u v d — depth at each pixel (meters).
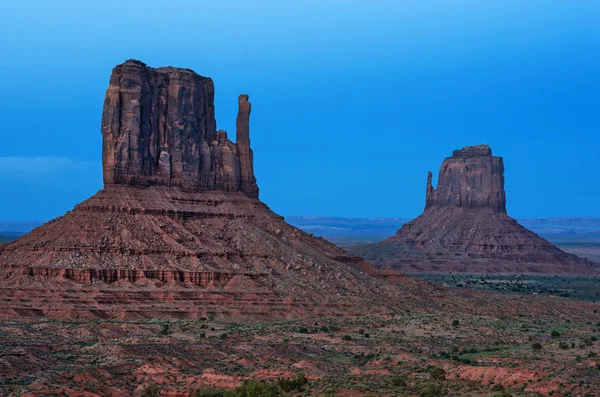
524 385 185.50
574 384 180.25
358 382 192.62
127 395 191.00
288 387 189.75
